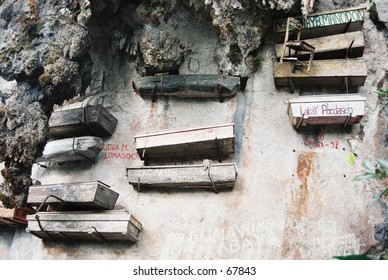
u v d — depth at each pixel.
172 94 8.25
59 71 7.82
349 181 7.23
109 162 8.24
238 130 7.88
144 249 7.48
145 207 7.75
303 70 7.57
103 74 8.73
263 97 7.99
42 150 8.26
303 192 7.30
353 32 7.58
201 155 7.74
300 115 7.30
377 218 6.98
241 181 7.55
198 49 8.36
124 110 8.55
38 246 8.22
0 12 8.67
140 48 8.32
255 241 7.15
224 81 7.95
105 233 7.29
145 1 8.16
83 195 7.39
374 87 7.72
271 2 7.55
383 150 7.38
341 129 7.55
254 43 8.00
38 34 8.09
